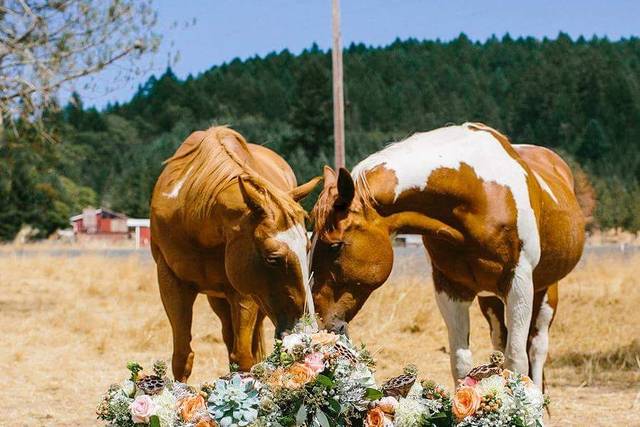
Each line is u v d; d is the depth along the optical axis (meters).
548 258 5.18
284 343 3.47
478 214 4.69
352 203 4.40
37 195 43.12
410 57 154.75
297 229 4.41
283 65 158.88
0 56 10.96
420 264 13.80
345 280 4.37
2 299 12.82
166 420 3.34
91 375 7.58
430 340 9.45
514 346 4.73
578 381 7.26
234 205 4.64
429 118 115.50
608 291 11.94
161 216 5.17
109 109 129.00
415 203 4.63
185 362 5.20
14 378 7.40
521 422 3.29
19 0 10.94
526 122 115.62
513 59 165.00
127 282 14.77
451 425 3.37
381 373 7.80
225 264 4.68
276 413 3.30
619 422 5.70
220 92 131.88
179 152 5.43
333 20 15.02
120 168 81.88
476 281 4.85
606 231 48.69
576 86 116.00
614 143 107.62
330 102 62.28
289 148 61.75
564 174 5.94
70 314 10.96
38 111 11.36
